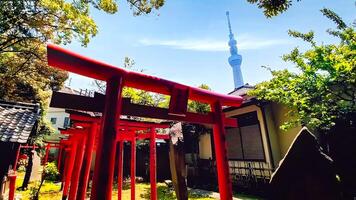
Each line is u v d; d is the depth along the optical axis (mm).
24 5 10008
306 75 6441
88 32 11023
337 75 5762
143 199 9453
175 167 4172
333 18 6027
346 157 6523
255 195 9344
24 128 6980
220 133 3656
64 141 9953
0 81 14578
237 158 11289
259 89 8031
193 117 3488
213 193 9852
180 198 3941
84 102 2529
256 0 4625
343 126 6691
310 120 6539
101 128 2451
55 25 11414
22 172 18969
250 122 10930
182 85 3291
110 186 2234
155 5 10000
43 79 18234
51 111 31547
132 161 7266
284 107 9922
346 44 6184
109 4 9906
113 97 2547
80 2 10211
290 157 3414
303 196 3225
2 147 6637
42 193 11188
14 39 12297
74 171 5469
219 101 3826
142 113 2936
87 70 2506
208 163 12359
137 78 2848
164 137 7410
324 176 3213
